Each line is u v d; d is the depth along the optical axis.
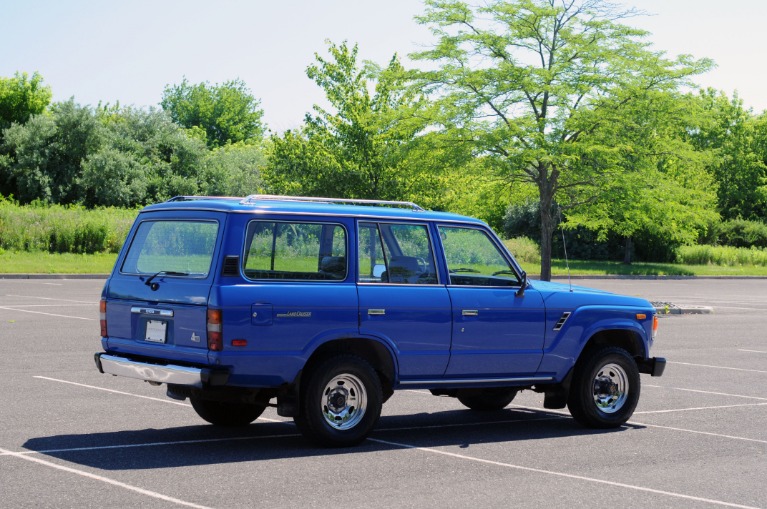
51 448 7.96
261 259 7.93
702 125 26.97
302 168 40.78
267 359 7.80
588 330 9.62
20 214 42.84
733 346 18.89
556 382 9.55
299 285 8.02
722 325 23.83
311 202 8.89
